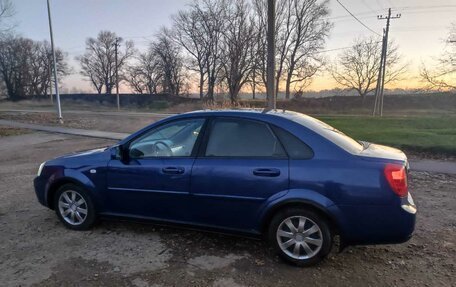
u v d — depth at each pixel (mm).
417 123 22266
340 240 3703
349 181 3576
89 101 78188
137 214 4562
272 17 14695
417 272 3701
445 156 10992
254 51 59344
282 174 3752
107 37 89750
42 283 3520
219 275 3656
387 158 3717
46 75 91812
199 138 4234
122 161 4566
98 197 4703
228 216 4035
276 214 3846
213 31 67000
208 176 4051
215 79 68500
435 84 29781
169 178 4242
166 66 78562
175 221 4352
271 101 15109
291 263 3838
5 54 87250
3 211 5727
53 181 4906
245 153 3986
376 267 3805
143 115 37750
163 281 3545
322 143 3787
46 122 27578
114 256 4082
